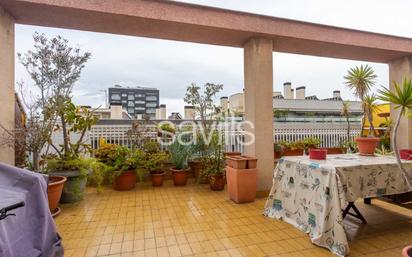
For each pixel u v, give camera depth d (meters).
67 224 2.89
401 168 1.58
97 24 3.52
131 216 3.15
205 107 5.21
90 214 3.23
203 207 3.50
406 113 1.85
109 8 3.17
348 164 2.35
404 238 2.44
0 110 3.04
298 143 5.34
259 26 3.80
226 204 3.63
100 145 4.90
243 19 3.73
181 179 4.78
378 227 2.72
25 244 1.73
